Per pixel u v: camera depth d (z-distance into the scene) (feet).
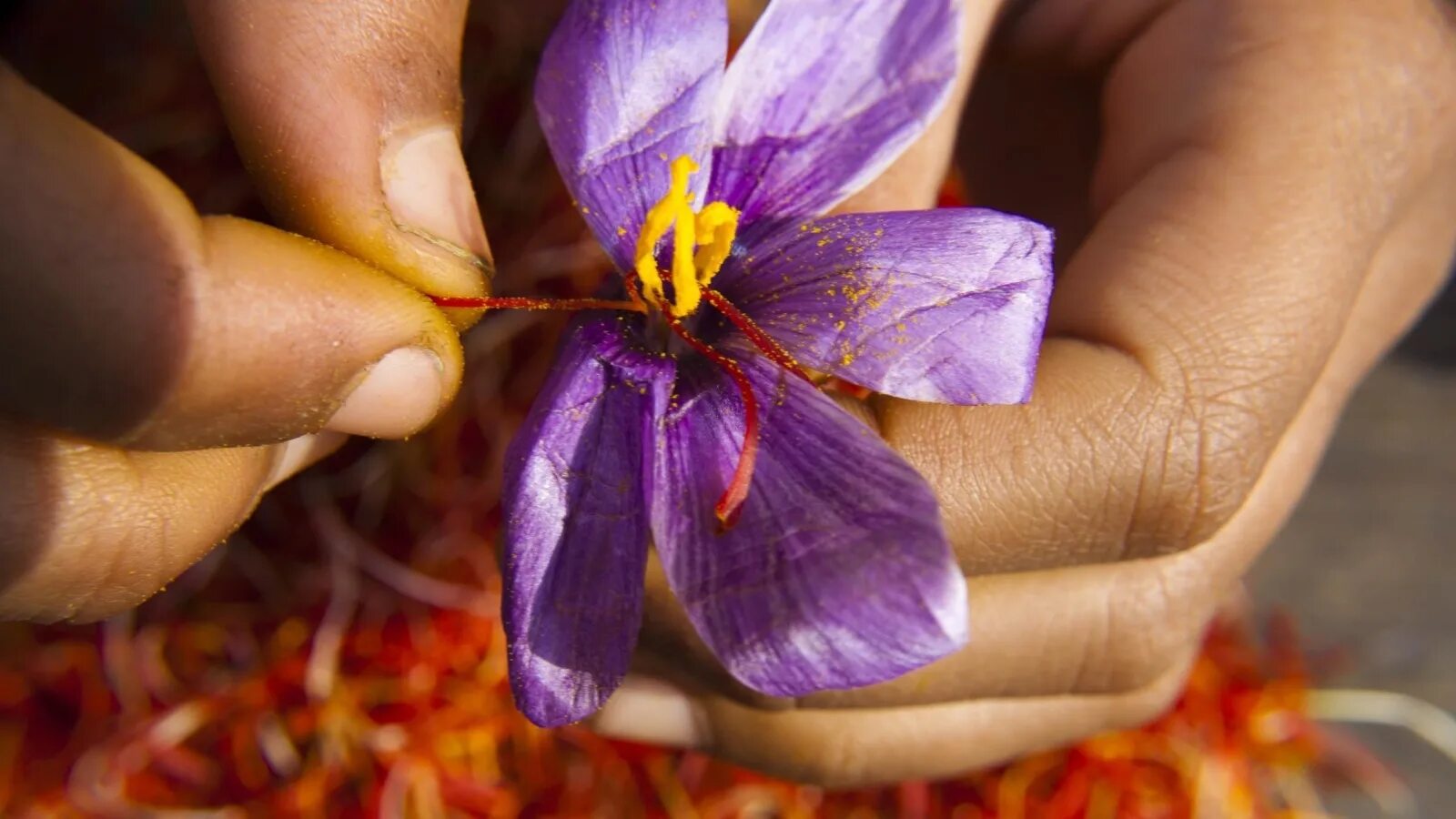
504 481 0.65
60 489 0.66
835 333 0.66
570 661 0.63
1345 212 0.76
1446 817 1.04
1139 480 0.73
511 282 0.90
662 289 0.68
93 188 0.60
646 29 0.67
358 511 0.89
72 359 0.61
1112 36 0.84
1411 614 1.11
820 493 0.64
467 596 0.90
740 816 0.91
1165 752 0.95
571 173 0.67
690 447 0.66
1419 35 0.79
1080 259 0.78
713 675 0.77
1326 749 1.02
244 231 0.63
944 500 0.73
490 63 0.91
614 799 0.90
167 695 0.87
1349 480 1.17
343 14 0.66
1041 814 0.94
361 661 0.89
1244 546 0.81
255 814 0.87
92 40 0.92
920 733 0.82
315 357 0.63
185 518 0.68
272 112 0.67
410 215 0.68
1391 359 1.23
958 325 0.65
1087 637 0.79
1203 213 0.76
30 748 0.88
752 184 0.69
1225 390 0.74
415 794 0.88
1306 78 0.77
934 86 0.69
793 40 0.68
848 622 0.62
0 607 0.67
